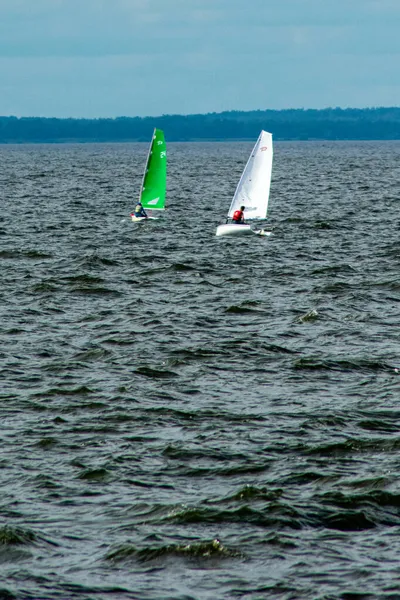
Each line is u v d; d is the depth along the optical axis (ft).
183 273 646.74
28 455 318.04
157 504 279.49
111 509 277.23
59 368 417.49
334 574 240.32
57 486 293.02
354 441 326.44
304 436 334.85
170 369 417.69
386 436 334.85
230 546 254.47
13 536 258.57
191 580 239.09
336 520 270.05
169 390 388.16
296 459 314.35
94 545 256.32
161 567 245.45
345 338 469.57
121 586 235.81
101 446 325.83
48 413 359.66
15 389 388.37
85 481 297.12
